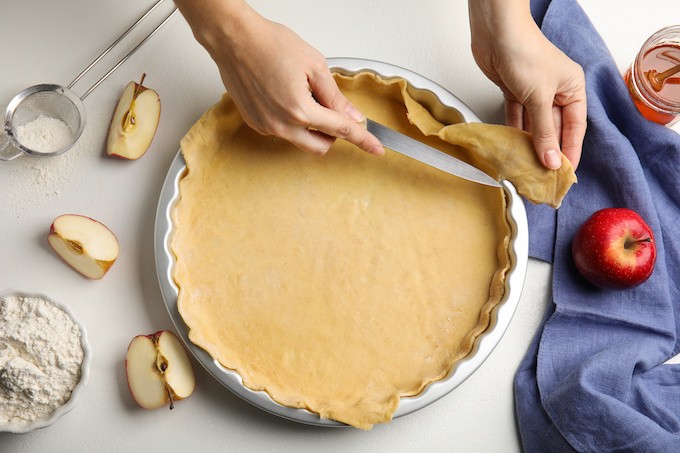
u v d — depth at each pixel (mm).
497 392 779
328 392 726
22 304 744
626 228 755
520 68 730
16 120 786
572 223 805
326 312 742
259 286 746
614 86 803
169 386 741
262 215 760
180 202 754
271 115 714
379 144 724
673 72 795
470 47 833
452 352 737
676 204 819
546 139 728
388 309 744
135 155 791
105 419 761
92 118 804
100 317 775
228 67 715
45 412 741
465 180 770
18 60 815
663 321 787
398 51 833
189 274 747
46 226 789
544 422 766
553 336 784
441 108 774
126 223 790
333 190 768
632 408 750
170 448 759
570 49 808
